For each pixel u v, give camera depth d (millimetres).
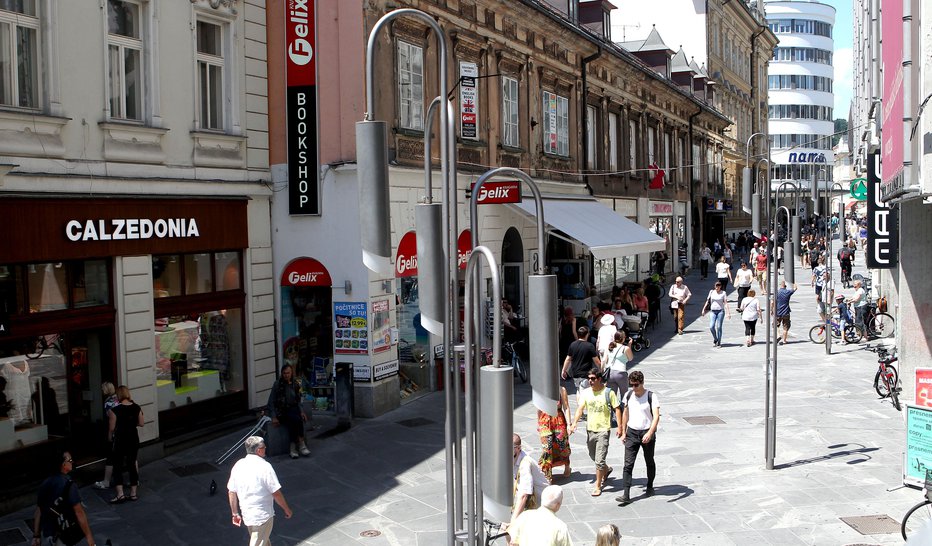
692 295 38406
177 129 15109
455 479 6094
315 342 17891
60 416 13258
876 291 30281
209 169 15812
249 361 16812
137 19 14508
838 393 18172
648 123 39125
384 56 17594
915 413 10625
